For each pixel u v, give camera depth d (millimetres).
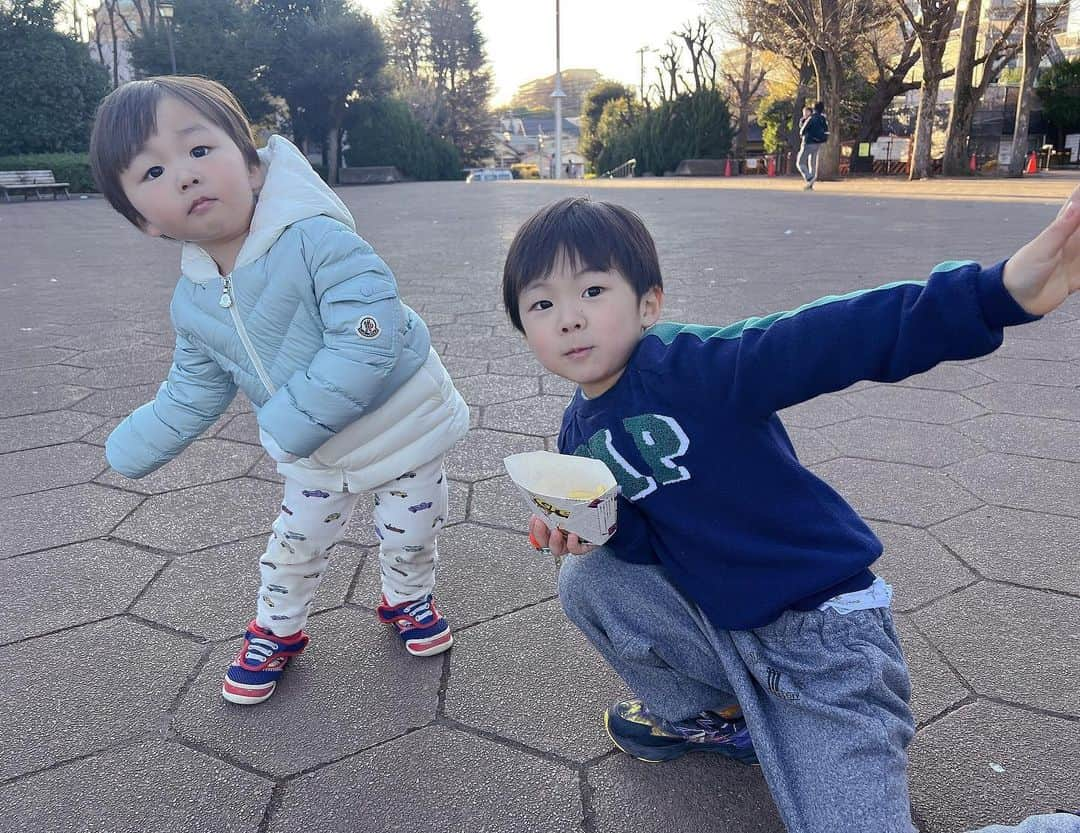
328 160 37062
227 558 2492
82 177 25922
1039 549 2391
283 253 1626
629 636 1520
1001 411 3496
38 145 27594
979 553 2379
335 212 1680
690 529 1406
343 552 2535
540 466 1455
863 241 8781
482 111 56062
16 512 2789
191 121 1542
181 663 2031
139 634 2145
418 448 1853
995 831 1277
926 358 1154
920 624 2072
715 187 21703
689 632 1490
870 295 1203
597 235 1351
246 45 32250
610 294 1366
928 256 7512
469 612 2211
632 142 37594
